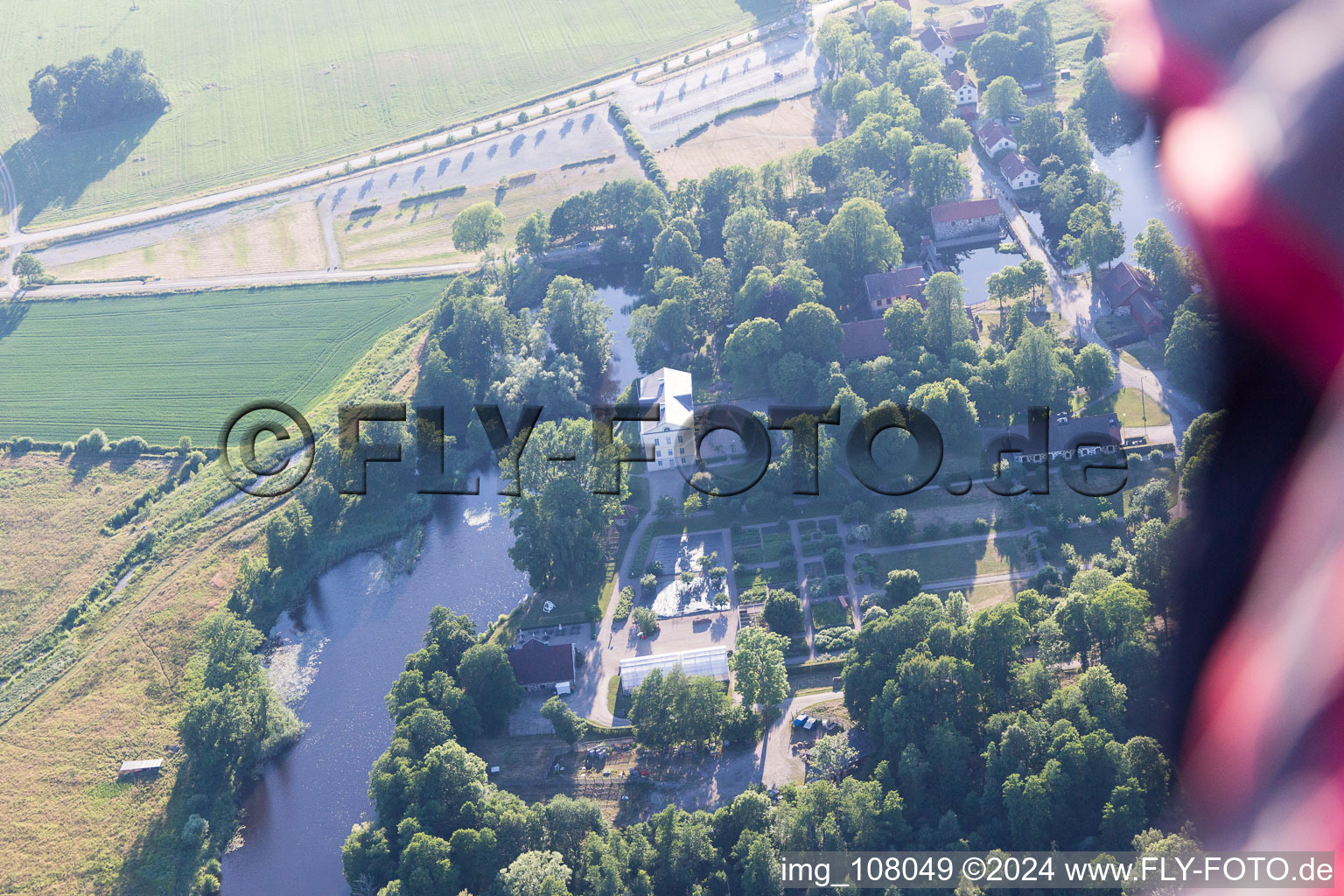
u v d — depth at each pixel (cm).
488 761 17338
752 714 16975
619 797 16500
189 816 17275
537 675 18375
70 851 17062
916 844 14150
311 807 17362
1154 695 15075
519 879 14200
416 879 14388
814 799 14438
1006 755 14462
